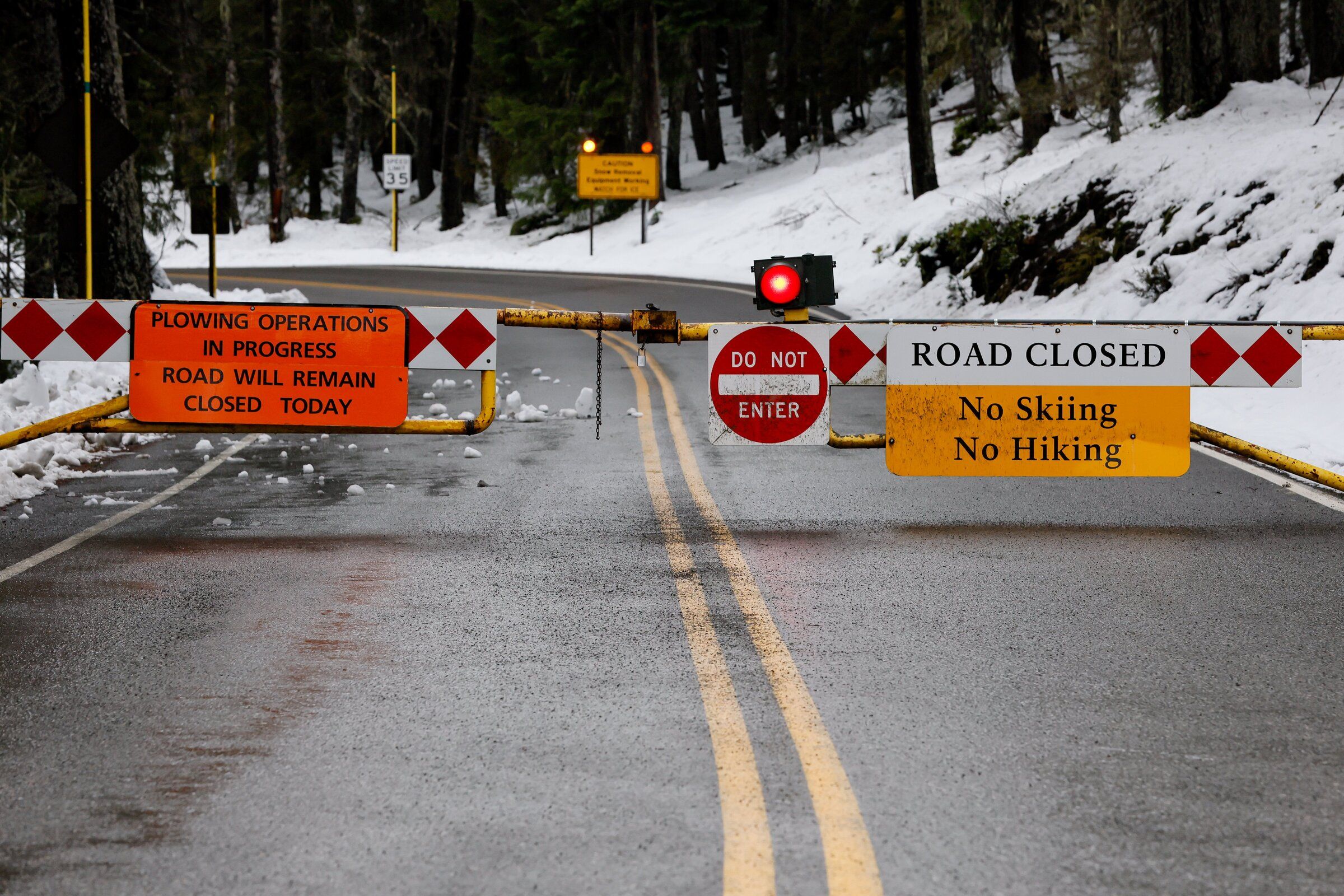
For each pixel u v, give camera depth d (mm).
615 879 10773
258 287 95625
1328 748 13789
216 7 132625
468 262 118375
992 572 21859
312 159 180000
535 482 30906
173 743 13961
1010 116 121375
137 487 30688
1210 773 13047
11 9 59625
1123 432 26875
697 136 194250
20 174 54812
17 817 12086
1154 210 63562
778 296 26344
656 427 39406
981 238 76688
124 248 54750
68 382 44031
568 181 144625
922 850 11297
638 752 13594
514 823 11859
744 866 10977
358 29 171500
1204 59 75312
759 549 23625
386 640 17859
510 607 19594
